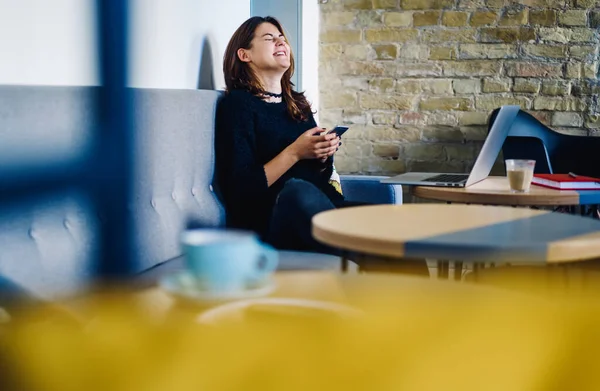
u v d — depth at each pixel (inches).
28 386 17.7
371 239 50.4
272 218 78.1
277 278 35.5
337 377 17.0
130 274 67.9
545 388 18.2
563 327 18.1
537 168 125.4
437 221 57.9
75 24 72.2
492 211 63.9
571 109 157.0
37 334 17.5
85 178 60.9
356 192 114.0
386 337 17.1
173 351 16.9
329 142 94.1
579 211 124.9
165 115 78.2
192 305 29.9
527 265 74.9
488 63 158.9
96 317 18.1
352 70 164.1
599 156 142.2
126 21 83.3
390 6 161.3
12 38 62.2
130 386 17.1
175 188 81.7
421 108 162.1
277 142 97.2
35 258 53.3
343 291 32.8
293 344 16.9
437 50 160.4
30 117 53.6
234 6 123.4
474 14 158.4
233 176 92.3
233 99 95.7
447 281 35.6
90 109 61.7
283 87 104.3
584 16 155.1
